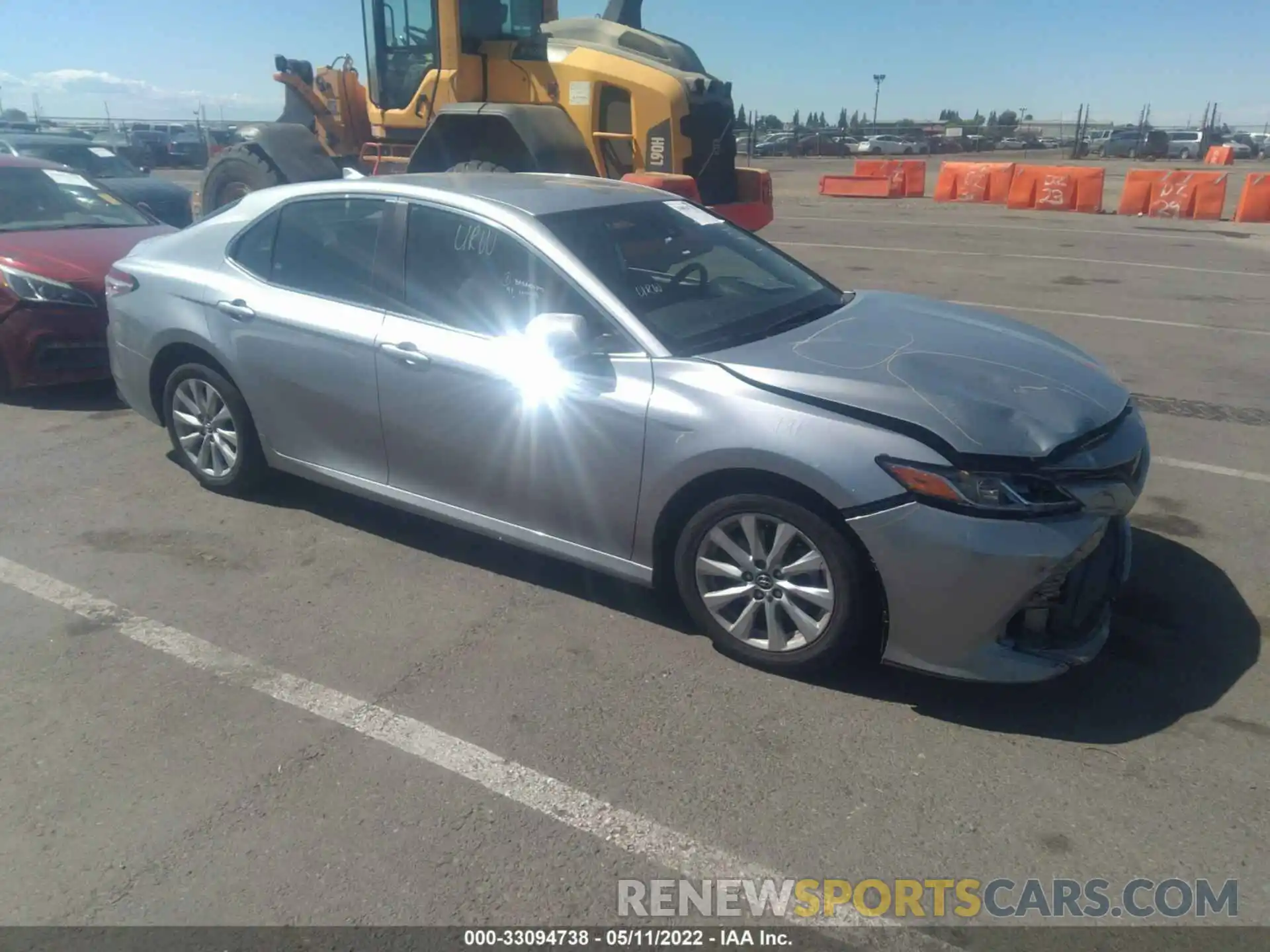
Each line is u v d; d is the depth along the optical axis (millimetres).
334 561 4590
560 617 4086
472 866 2754
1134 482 3506
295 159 11109
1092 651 3434
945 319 4352
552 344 3619
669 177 9258
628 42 10688
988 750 3242
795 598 3539
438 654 3811
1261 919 2580
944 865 2766
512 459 4027
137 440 6211
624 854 2803
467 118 9906
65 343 6664
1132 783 3084
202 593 4277
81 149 13828
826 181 25672
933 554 3197
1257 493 5402
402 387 4258
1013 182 21922
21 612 4113
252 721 3396
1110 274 12570
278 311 4664
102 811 2963
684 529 3730
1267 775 3115
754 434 3428
